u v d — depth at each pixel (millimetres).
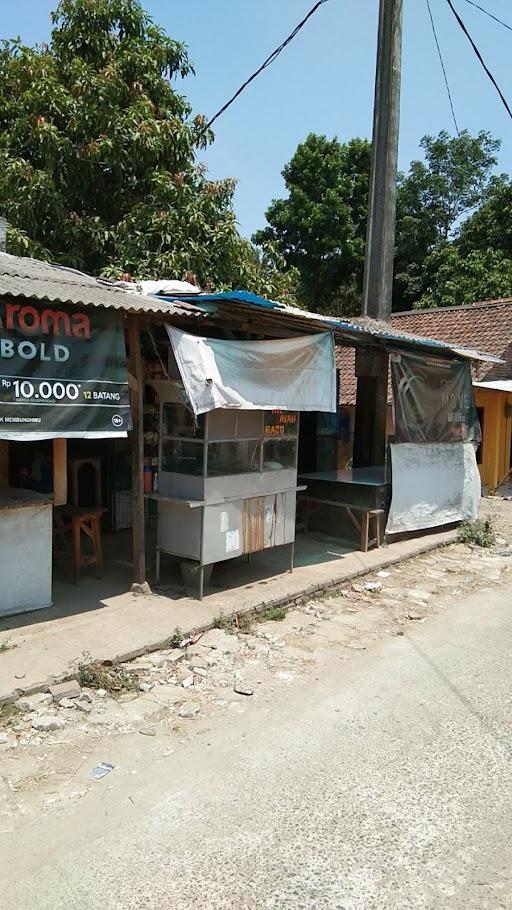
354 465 10969
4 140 11859
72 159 11328
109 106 11289
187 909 2730
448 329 17297
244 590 6984
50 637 5445
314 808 3434
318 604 7043
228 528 6777
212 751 3988
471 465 11242
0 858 3016
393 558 8781
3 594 5836
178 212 11398
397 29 10375
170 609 6242
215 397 5992
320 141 24922
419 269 25734
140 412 6434
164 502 6828
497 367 15445
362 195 24891
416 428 9844
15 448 6949
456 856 3082
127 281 7863
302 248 25250
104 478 9164
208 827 3264
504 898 2824
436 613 6855
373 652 5684
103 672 4898
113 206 12195
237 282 11977
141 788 3586
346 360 16641
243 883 2885
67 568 7473
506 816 3400
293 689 4887
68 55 12297
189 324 6621
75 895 2801
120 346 5824
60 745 4008
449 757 3963
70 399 5465
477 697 4801
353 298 25766
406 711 4562
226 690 4836
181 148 11742
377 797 3541
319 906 2758
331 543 9500
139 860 3018
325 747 4059
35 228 11242
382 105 10508
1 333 5016
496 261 22031
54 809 3387
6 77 12766
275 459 7344
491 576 8422
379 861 3039
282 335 7516
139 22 12648
